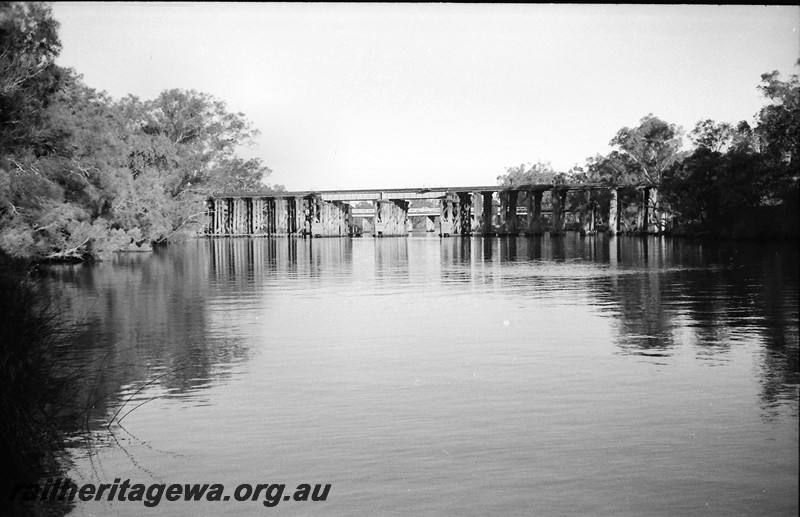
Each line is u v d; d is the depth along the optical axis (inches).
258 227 6309.1
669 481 502.9
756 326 1102.4
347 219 6624.0
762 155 3860.7
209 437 590.6
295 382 760.3
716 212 4190.5
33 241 1801.2
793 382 747.4
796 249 3154.5
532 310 1325.0
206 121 4751.5
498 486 496.4
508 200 6097.4
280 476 513.7
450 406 668.1
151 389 733.9
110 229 2719.0
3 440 522.9
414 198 6107.3
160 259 3006.9
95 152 2222.0
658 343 968.9
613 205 5679.1
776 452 549.6
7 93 1729.8
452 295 1610.5
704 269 2233.0
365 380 770.2
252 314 1290.6
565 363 847.7
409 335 1053.2
